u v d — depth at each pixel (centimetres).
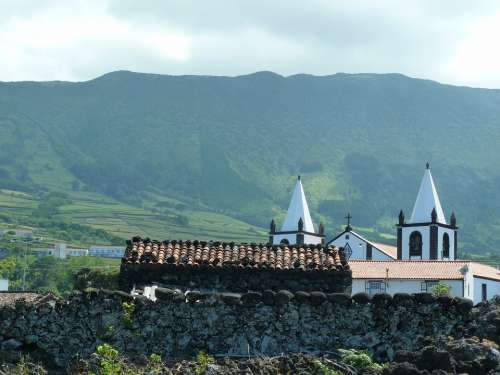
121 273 4819
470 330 3847
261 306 3991
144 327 3975
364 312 3969
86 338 3962
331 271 4797
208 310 3991
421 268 10444
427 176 16975
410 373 3256
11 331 3975
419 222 16700
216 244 5134
